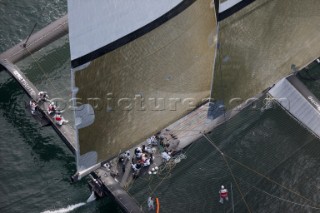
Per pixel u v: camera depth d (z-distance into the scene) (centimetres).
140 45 11888
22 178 14488
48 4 17762
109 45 11431
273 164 14550
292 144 14862
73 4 10569
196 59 13112
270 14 13088
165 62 12600
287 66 14588
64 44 16812
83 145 12775
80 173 13388
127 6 11181
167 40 12250
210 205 13900
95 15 10900
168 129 14712
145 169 14275
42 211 13950
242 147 14825
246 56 13525
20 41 17012
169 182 14188
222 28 12600
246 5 12544
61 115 15288
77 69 11331
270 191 14088
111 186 13775
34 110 15275
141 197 13925
